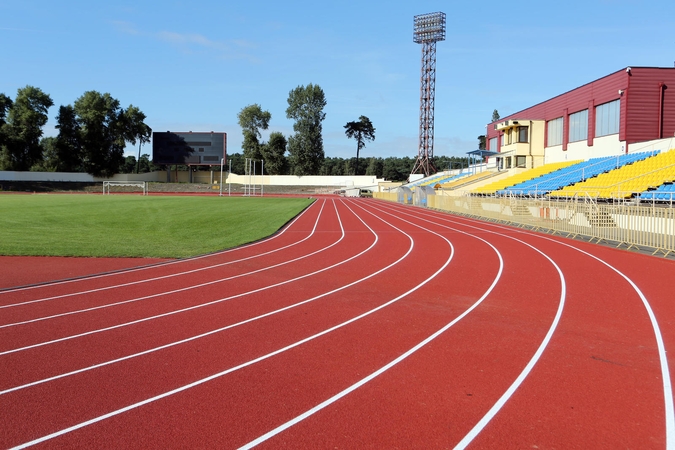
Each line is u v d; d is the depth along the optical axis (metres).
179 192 80.25
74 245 16.50
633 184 24.14
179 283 10.75
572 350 6.29
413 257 14.52
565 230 20.05
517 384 5.21
